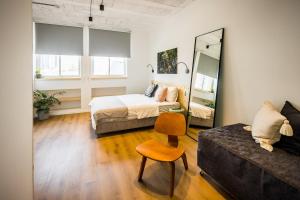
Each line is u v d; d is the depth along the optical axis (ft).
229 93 9.21
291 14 6.45
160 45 16.62
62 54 16.06
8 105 3.06
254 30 7.80
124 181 6.97
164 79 16.07
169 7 12.41
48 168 7.75
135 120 12.34
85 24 16.39
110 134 11.94
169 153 6.59
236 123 8.67
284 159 5.20
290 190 4.13
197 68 11.30
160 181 7.02
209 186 6.77
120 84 18.76
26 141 3.32
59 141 10.69
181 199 6.07
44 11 13.28
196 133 11.19
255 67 7.84
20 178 3.31
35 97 15.19
